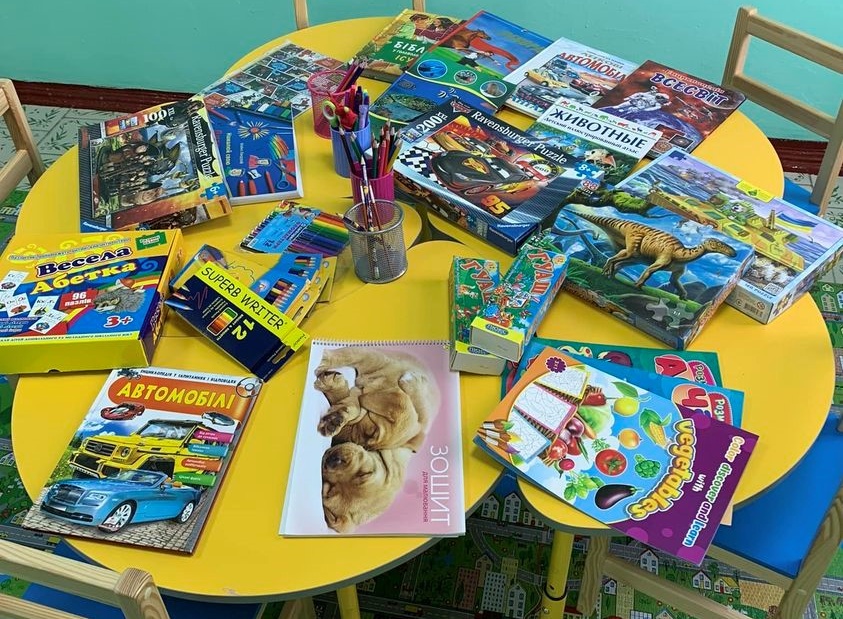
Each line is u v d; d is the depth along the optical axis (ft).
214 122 4.60
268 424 3.11
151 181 4.08
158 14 8.32
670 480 2.84
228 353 3.34
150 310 3.38
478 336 3.18
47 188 4.30
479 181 4.03
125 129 4.48
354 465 2.93
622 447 2.95
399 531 2.73
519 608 4.80
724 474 2.85
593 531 2.76
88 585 2.15
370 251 3.59
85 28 8.61
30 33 8.78
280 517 2.79
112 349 3.26
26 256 3.68
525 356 3.32
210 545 2.72
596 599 4.72
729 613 3.84
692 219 3.84
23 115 4.64
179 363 3.36
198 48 8.58
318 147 4.54
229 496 2.87
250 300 3.50
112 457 2.96
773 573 3.50
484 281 3.48
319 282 3.62
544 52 5.17
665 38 7.47
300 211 4.05
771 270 3.54
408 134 4.33
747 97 5.08
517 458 2.90
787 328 3.42
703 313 3.32
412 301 3.62
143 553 2.69
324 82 4.66
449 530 2.74
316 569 2.64
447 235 3.98
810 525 3.59
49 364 3.31
